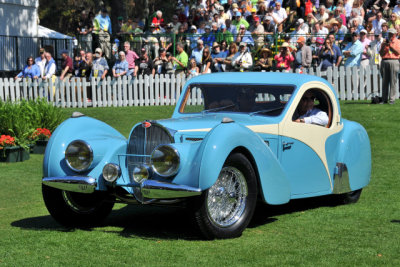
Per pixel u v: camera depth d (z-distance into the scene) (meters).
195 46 23.17
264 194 6.96
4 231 7.13
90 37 25.55
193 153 6.51
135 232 7.08
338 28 21.92
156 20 26.64
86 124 7.54
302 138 7.86
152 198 6.57
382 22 21.84
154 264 5.75
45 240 6.69
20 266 5.72
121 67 21.84
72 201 7.32
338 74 19.86
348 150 8.58
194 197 6.38
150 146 6.96
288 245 6.39
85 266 5.71
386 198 9.01
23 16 29.45
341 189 8.44
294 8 24.33
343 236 6.77
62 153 7.20
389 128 15.27
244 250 6.20
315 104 8.55
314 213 8.05
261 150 6.91
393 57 18.14
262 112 7.83
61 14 51.84
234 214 6.75
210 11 24.98
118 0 34.34
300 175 7.86
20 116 13.71
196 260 5.86
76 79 22.34
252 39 21.89
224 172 6.62
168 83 21.41
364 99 19.72
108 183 7.02
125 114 19.30
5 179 10.73
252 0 25.28
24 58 29.16
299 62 19.77
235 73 8.48
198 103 8.36
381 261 5.81
